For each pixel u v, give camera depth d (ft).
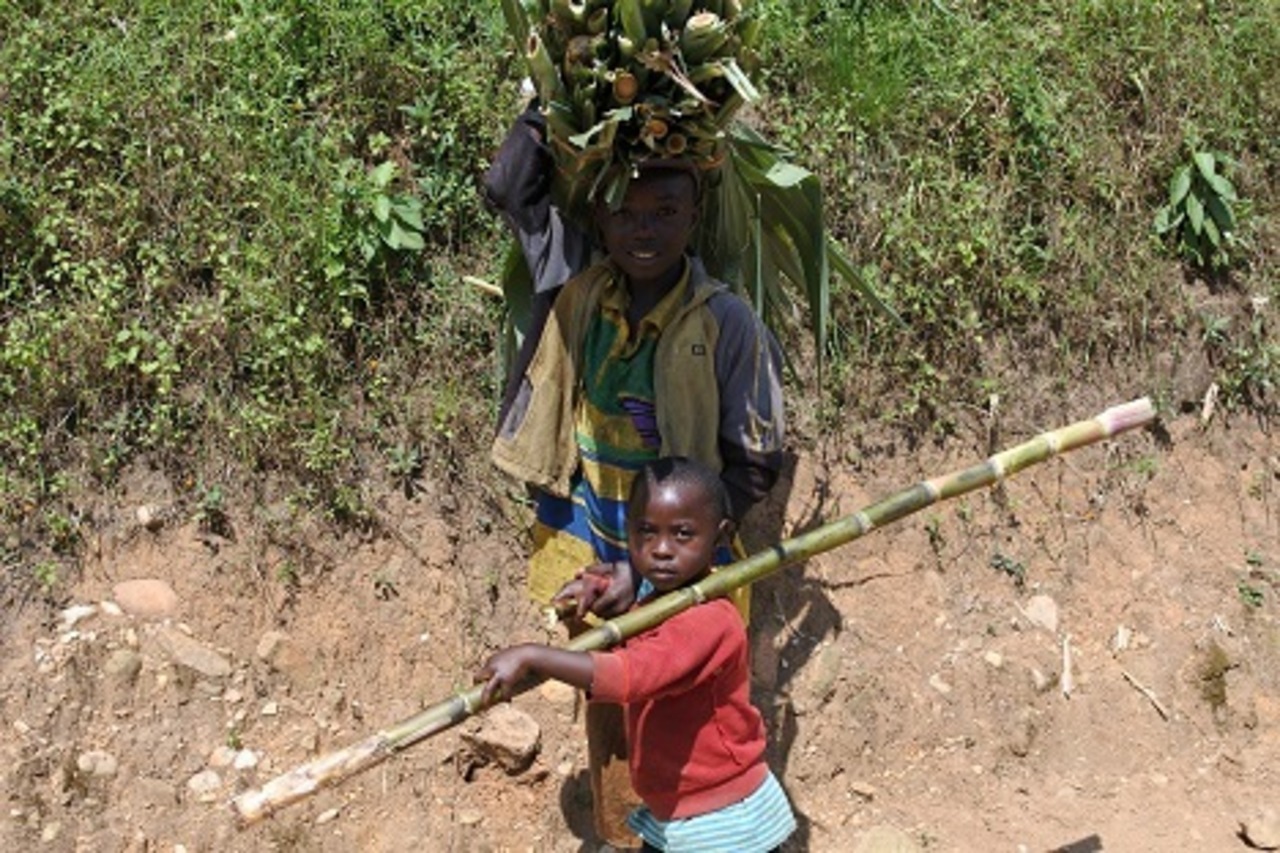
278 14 19.83
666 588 14.11
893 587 19.24
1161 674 19.34
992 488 19.88
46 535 17.49
